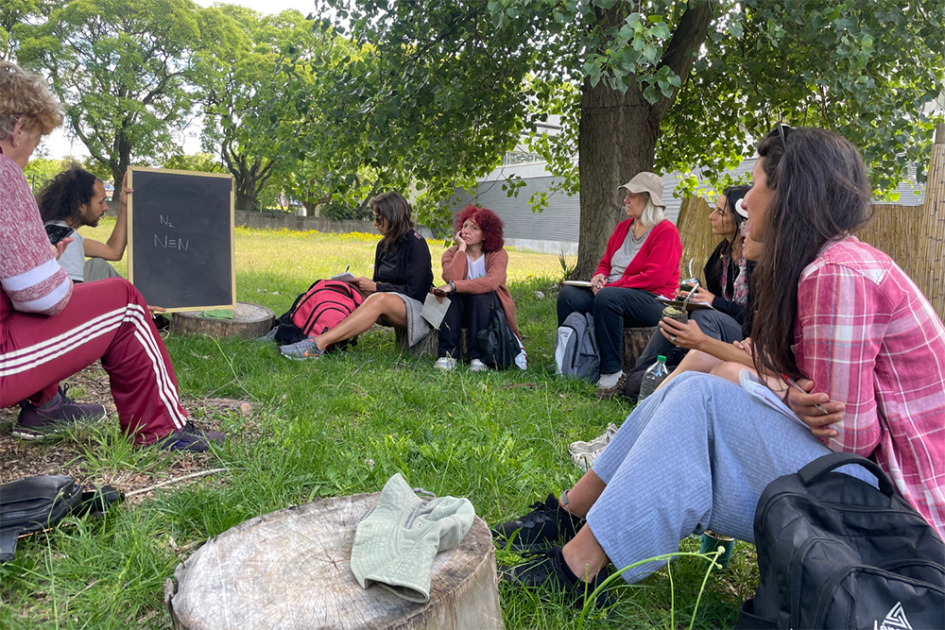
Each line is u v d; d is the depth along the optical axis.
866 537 1.42
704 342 2.20
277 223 33.41
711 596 2.01
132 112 31.39
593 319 4.86
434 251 21.31
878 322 1.52
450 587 1.38
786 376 1.70
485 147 8.13
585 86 7.76
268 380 3.99
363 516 1.71
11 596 1.78
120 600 1.75
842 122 7.14
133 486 2.46
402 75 6.53
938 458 1.54
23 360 2.18
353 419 3.55
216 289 5.27
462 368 4.94
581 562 1.84
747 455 1.70
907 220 5.01
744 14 5.61
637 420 1.90
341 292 5.24
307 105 6.59
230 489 2.44
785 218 1.62
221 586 1.39
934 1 5.84
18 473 2.49
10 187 2.04
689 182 9.95
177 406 2.81
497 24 4.72
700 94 8.55
